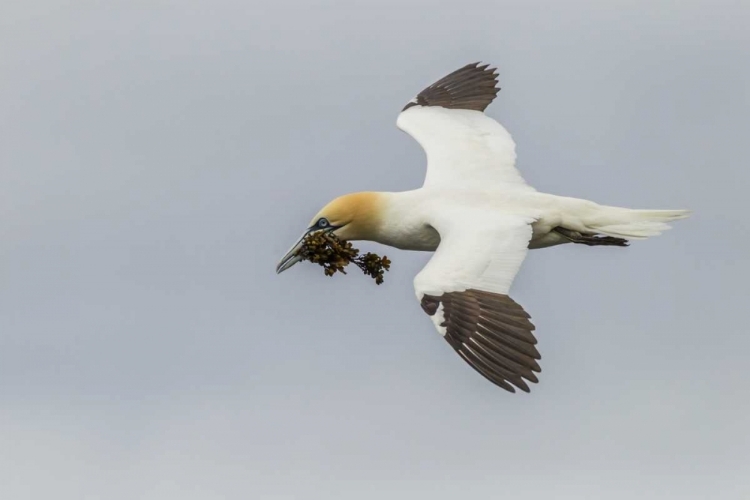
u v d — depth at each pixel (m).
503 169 19.25
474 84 21.33
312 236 18.62
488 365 15.72
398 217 18.61
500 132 20.02
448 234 17.44
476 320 16.06
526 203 18.30
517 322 16.05
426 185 19.11
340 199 18.89
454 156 19.47
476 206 18.27
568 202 18.27
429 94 21.30
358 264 18.70
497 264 16.81
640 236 18.08
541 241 18.44
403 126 20.50
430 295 16.36
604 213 18.22
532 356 15.73
